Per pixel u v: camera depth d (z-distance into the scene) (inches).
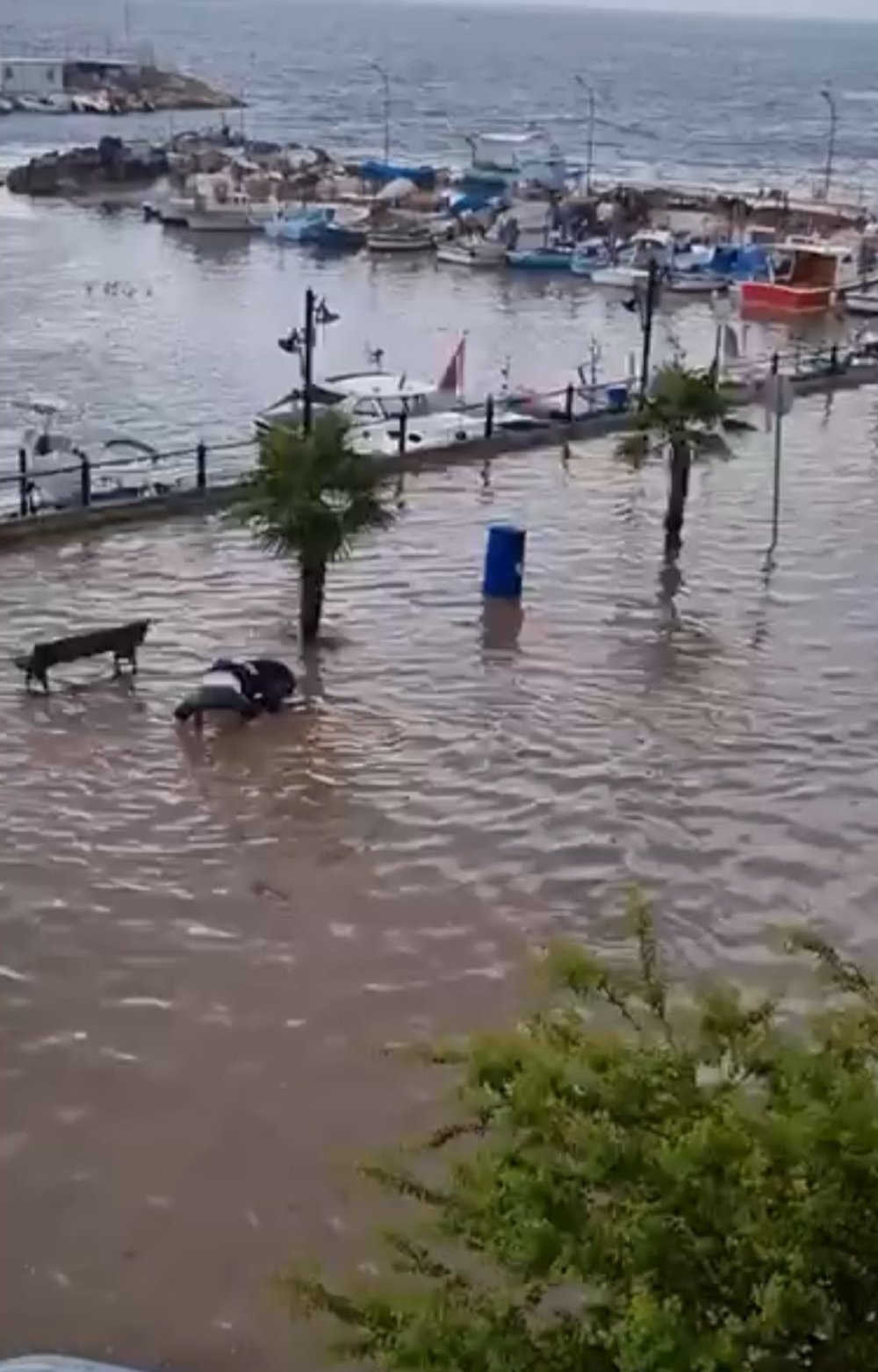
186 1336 373.4
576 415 1243.8
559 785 647.8
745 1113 216.1
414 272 2477.9
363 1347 238.2
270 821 611.5
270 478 774.5
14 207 3206.2
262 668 709.3
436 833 606.5
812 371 1471.5
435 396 1359.5
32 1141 436.5
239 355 1753.2
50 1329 374.9
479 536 962.7
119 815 611.8
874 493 1088.8
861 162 4813.0
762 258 2391.7
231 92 6914.4
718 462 1129.4
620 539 968.9
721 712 722.2
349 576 884.6
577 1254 208.5
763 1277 199.9
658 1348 193.8
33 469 1095.6
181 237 2797.7
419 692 734.5
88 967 514.9
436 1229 238.5
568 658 780.0
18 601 829.2
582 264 2429.9
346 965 521.0
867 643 815.7
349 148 4744.1
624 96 7352.4
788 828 619.5
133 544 923.4
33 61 6446.9
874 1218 198.8
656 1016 260.4
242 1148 435.5
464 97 7037.4
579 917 552.7
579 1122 218.7
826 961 318.7
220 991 505.0
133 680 737.6
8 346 1764.3
